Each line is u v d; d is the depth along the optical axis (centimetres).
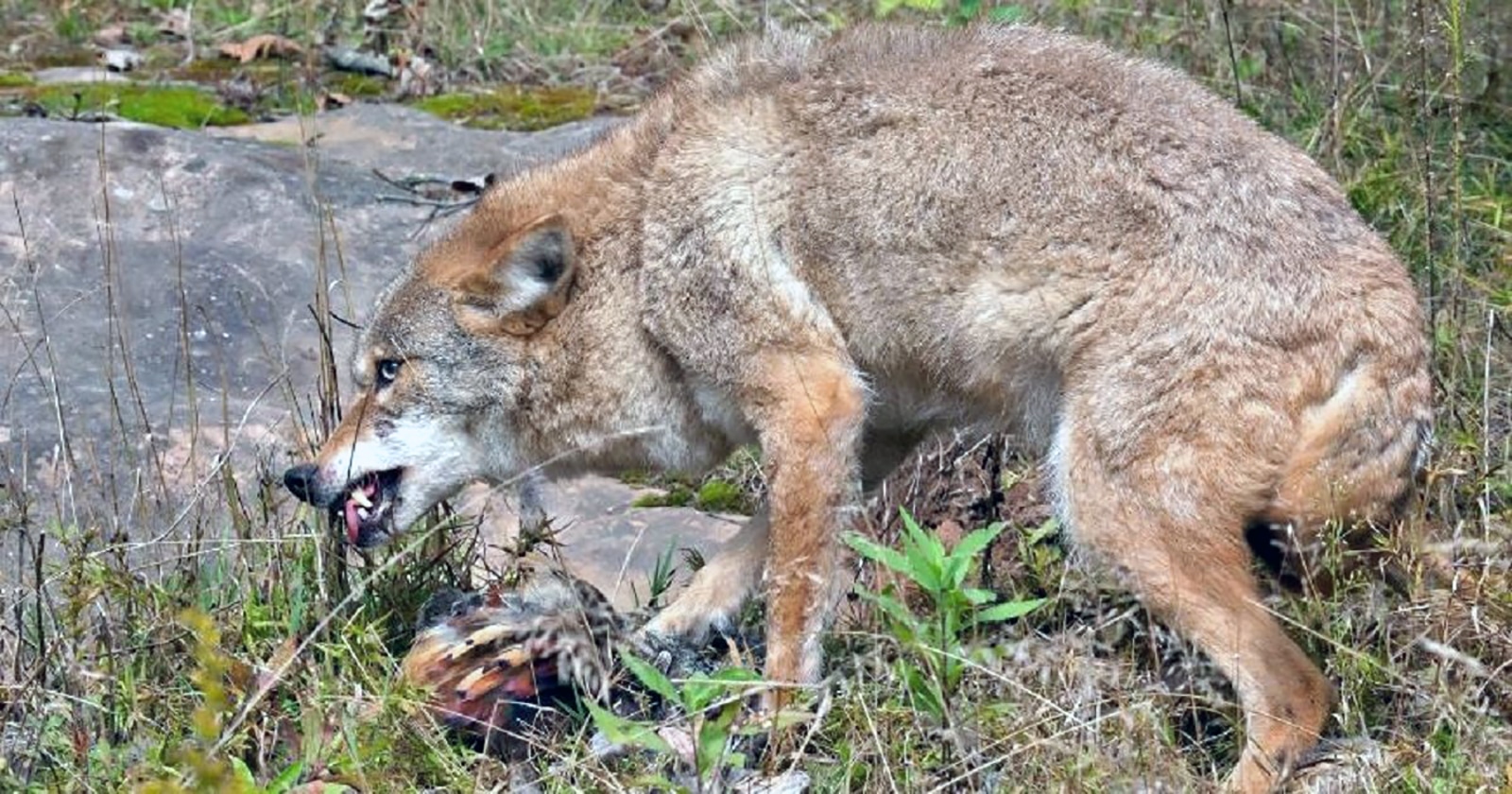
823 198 1009
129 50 1909
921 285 998
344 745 891
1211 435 932
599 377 1062
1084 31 1600
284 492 1163
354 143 1672
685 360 1035
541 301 1053
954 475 1198
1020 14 1227
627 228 1048
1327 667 959
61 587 1010
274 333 1374
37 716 919
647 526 1216
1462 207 1290
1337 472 938
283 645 956
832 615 1023
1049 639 979
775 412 1014
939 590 893
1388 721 946
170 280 1409
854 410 1013
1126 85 991
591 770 881
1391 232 1321
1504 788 847
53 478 1134
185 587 1002
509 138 1686
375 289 1433
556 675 955
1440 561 991
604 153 1080
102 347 1335
